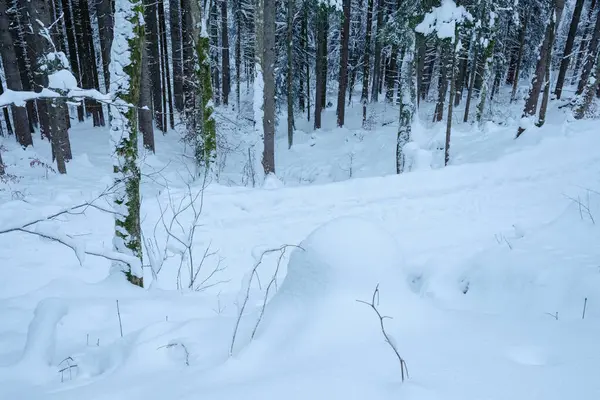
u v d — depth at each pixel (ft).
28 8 33.17
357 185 29.91
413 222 26.00
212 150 33.40
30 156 42.93
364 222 9.02
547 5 69.36
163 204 26.27
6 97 8.51
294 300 8.58
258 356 7.34
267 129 38.81
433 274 14.23
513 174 31.71
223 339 8.50
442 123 61.26
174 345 8.29
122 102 10.23
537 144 34.50
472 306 12.03
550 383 5.98
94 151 50.72
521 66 92.73
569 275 11.00
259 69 39.52
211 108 32.83
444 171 31.48
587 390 5.77
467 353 6.95
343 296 7.98
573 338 7.58
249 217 26.32
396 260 8.73
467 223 25.64
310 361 6.82
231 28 103.50
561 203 27.32
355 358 6.77
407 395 5.63
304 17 67.92
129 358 8.06
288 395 5.88
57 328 10.31
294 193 28.68
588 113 52.54
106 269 19.99
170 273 20.29
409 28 39.34
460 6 35.83
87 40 61.72
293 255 9.18
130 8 13.46
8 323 11.04
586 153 33.04
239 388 6.20
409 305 8.33
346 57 66.18
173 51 63.87
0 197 28.45
